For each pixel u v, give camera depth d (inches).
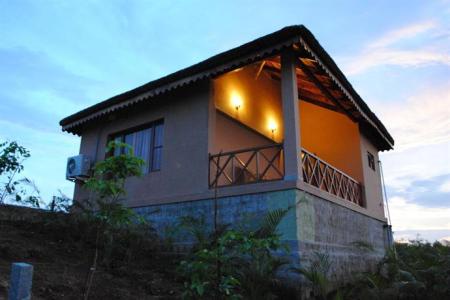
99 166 139.3
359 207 368.2
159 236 303.9
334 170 332.5
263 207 258.2
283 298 225.5
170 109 340.5
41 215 287.9
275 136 431.2
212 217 280.8
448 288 264.1
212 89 319.9
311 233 258.4
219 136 348.5
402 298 266.5
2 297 140.4
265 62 386.9
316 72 304.5
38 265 195.3
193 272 146.6
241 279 201.2
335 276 282.4
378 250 413.1
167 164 326.6
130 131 380.8
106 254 231.9
